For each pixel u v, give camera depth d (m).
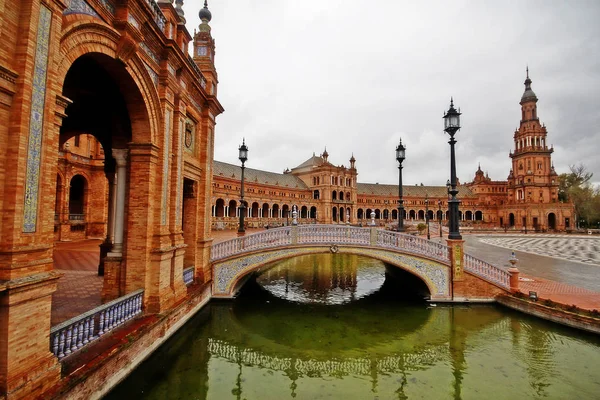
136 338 7.01
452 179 14.48
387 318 12.46
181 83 10.70
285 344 9.98
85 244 22.50
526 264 21.55
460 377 7.97
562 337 10.44
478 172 112.56
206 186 13.29
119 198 9.06
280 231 14.79
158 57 9.23
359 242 14.91
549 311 11.29
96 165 27.52
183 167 11.06
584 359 8.88
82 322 6.15
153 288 8.70
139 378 7.25
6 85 4.37
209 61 13.68
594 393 7.18
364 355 9.28
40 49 4.84
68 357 5.84
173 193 9.95
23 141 4.53
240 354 9.23
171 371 8.16
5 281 4.21
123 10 7.14
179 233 10.27
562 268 19.92
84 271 13.10
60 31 5.25
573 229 70.56
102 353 6.11
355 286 18.30
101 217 27.80
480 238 50.22
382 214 106.25
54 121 5.22
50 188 5.05
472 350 9.57
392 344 10.04
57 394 4.73
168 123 9.59
